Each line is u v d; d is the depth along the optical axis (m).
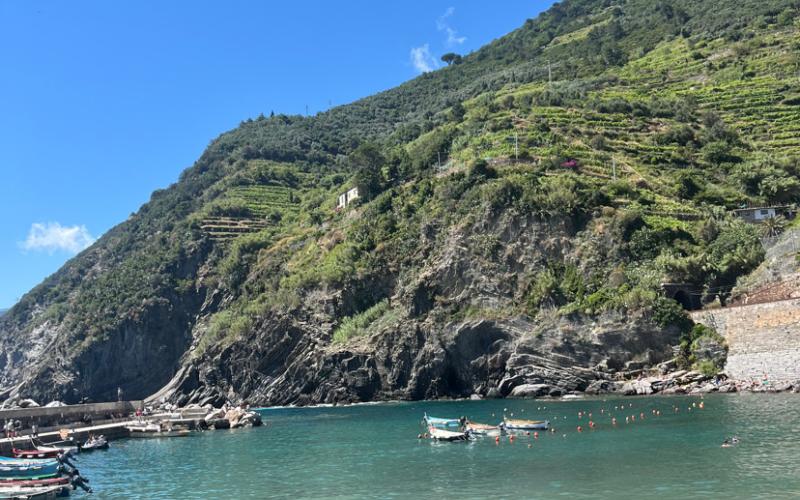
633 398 99.69
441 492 46.62
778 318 97.00
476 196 143.38
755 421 67.19
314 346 150.50
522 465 54.66
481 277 132.62
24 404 105.44
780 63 198.62
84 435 84.94
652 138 170.62
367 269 155.50
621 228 126.56
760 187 143.12
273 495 48.84
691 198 144.12
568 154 158.38
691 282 116.00
